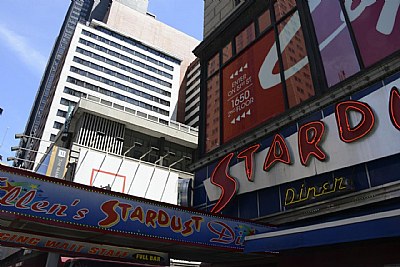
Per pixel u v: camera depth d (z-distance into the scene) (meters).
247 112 14.12
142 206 8.34
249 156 12.48
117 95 95.19
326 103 10.20
